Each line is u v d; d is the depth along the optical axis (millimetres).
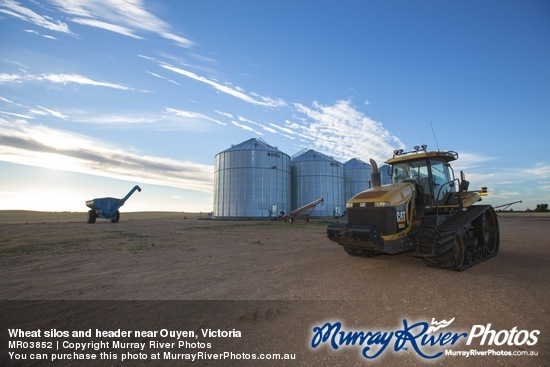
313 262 7887
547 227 19453
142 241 13133
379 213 6879
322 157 40219
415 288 5270
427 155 7953
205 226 23375
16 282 6086
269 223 27391
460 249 6762
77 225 25219
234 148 35531
